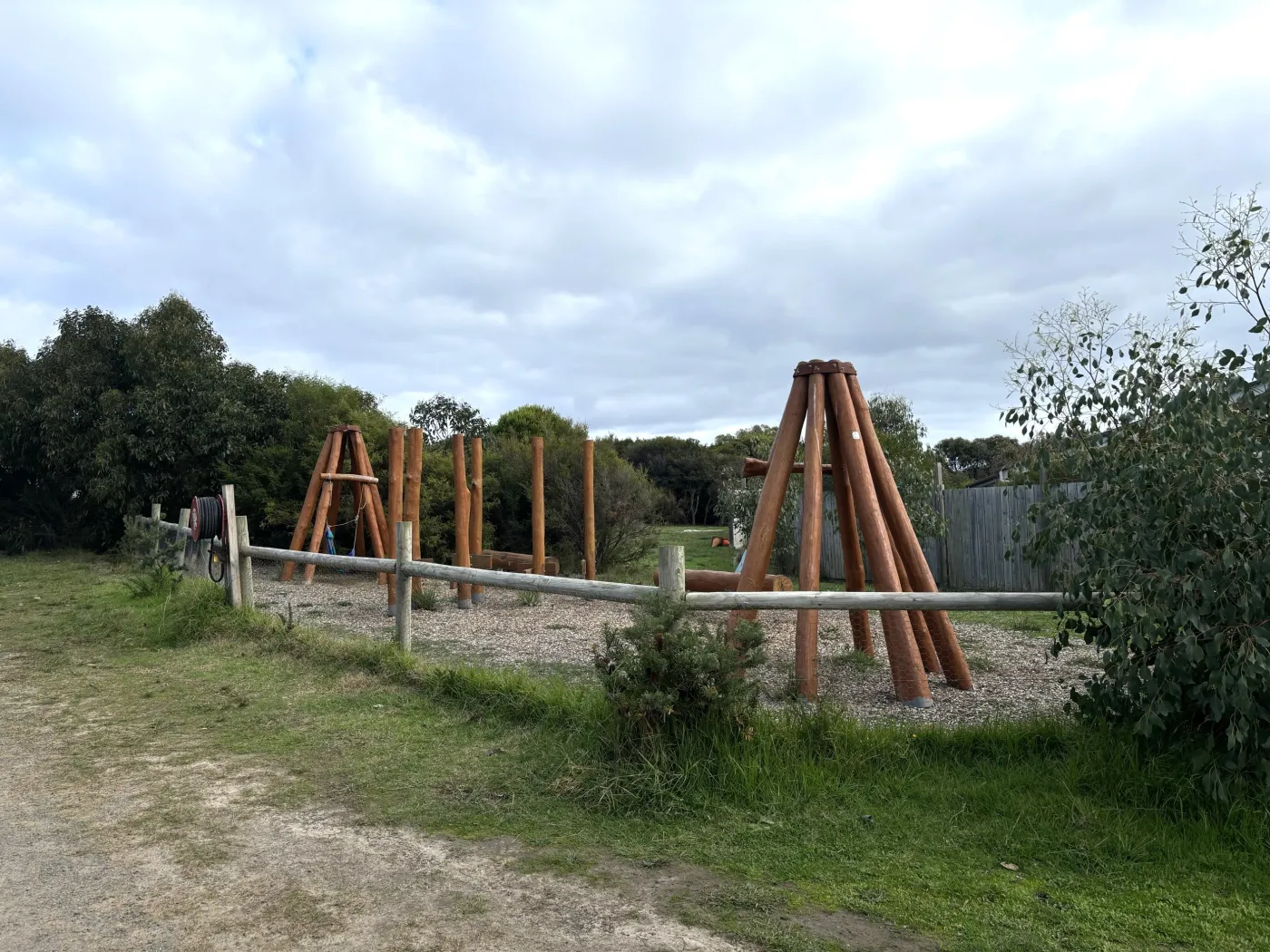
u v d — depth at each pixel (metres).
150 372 18.09
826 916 3.03
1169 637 3.96
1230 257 3.95
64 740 5.28
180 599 9.28
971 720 5.37
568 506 16.52
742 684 4.50
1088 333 4.59
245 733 5.36
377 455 16.78
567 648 8.12
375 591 12.87
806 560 6.27
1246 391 3.85
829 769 4.29
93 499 18.16
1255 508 3.64
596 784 4.18
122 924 2.98
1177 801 3.74
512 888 3.26
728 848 3.60
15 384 19.36
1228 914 3.01
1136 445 4.25
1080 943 2.84
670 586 4.82
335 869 3.43
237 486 17.16
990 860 3.45
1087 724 4.45
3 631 9.17
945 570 14.20
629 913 3.05
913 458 14.64
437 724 5.43
